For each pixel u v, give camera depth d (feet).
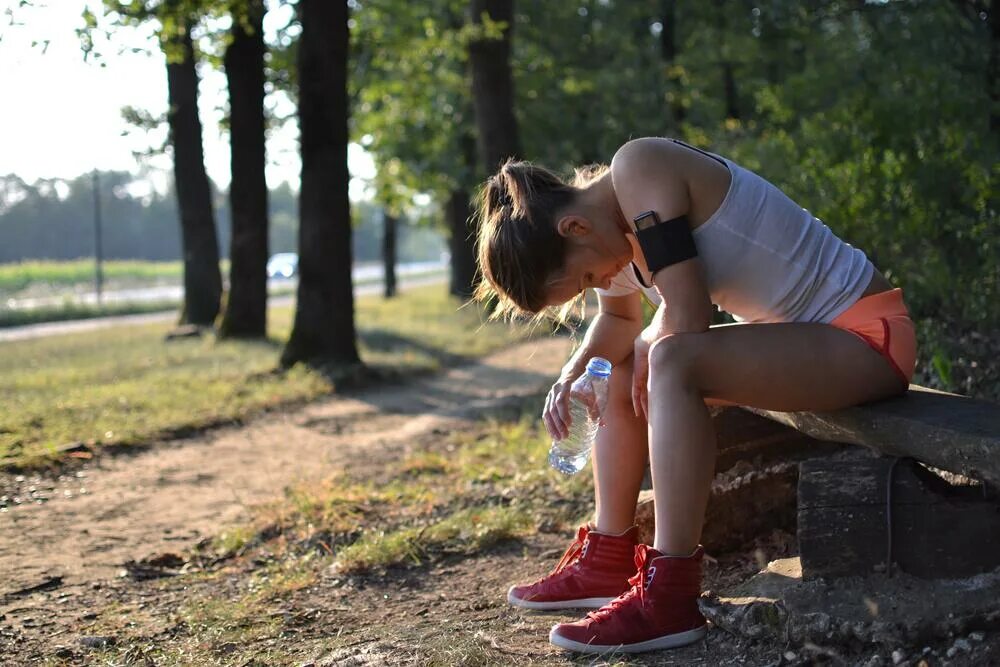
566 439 9.56
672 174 8.42
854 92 26.86
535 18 75.36
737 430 11.01
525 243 8.60
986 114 23.72
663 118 70.90
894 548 8.35
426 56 67.31
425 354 47.37
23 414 27.48
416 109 78.07
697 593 8.71
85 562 14.79
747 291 8.82
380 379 38.34
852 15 33.60
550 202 8.62
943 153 21.24
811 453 11.25
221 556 14.97
